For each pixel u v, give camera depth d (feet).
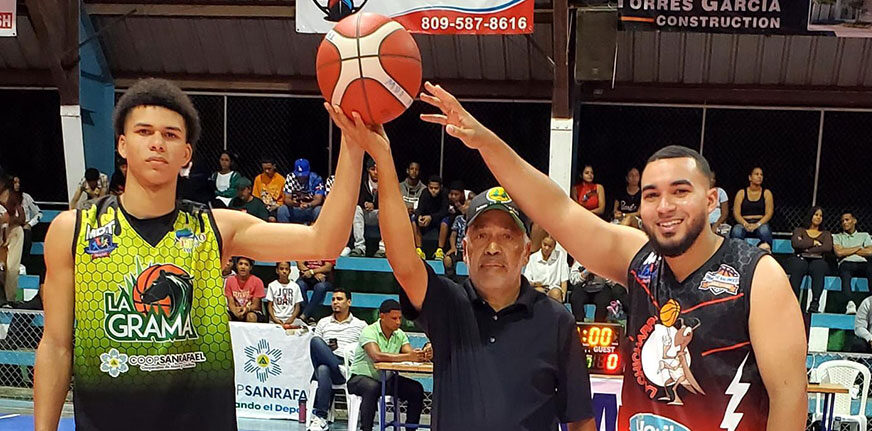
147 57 43.24
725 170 43.16
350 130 9.43
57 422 9.49
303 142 45.19
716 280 8.93
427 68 43.09
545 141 43.80
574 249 10.20
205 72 44.14
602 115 43.70
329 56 9.48
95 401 9.29
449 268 37.91
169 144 9.25
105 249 9.32
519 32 30.14
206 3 39.06
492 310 9.77
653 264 9.50
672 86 42.19
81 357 9.32
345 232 9.79
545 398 9.53
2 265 38.06
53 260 9.46
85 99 40.04
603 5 32.73
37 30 36.29
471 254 9.72
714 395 8.87
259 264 39.86
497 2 30.14
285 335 29.78
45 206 46.06
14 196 40.11
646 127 43.47
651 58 40.93
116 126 9.41
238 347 30.09
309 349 29.63
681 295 9.12
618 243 10.12
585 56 32.07
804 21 30.12
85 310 9.29
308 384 29.60
